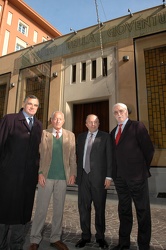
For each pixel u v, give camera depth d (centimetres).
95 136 308
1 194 234
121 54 852
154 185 671
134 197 252
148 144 261
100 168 289
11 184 235
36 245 252
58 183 281
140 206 247
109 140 297
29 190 248
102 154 295
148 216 246
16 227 241
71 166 303
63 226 351
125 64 831
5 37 2014
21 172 242
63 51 1032
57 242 261
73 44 1005
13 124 253
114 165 280
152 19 814
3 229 239
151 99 772
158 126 736
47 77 1058
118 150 271
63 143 294
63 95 980
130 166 257
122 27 876
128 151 262
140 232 245
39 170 278
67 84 984
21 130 254
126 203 268
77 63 984
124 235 262
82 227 280
